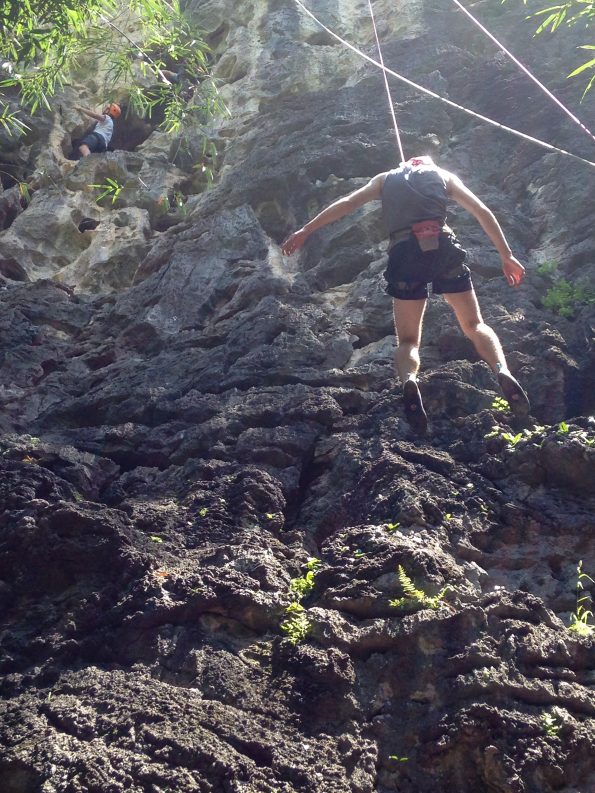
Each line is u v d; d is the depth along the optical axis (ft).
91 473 18.38
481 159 26.78
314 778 10.64
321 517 16.49
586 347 19.54
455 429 17.84
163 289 25.22
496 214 24.38
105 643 13.11
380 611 12.97
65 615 13.75
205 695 11.92
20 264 28.94
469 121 28.04
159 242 27.91
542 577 14.57
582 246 22.85
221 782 10.41
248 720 11.40
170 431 19.61
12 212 31.24
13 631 13.88
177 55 25.22
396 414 18.39
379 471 16.53
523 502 15.74
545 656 12.05
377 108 28.25
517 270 15.23
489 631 12.44
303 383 20.27
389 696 12.00
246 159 29.17
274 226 27.45
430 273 15.03
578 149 25.36
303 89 31.40
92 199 31.27
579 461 15.60
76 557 14.53
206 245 26.23
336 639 12.48
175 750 10.69
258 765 10.84
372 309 22.20
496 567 14.82
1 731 11.40
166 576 14.01
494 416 17.84
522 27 29.94
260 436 18.38
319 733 11.50
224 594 13.32
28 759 10.69
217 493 16.78
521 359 19.30
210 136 31.83
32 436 20.48
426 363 20.21
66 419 21.34
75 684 12.28
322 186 26.63
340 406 19.26
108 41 23.73
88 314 26.07
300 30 33.32
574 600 14.12
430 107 27.76
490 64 28.91
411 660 12.23
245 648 12.71
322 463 18.12
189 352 22.35
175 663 12.53
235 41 34.63
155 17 24.02
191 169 32.19
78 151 34.88
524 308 21.08
